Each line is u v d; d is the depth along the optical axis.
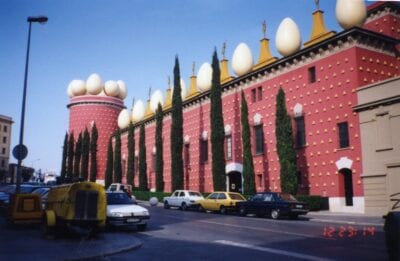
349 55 27.08
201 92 43.81
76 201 14.25
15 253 10.76
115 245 12.57
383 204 23.61
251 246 12.53
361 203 25.00
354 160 25.77
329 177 27.39
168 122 50.94
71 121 73.19
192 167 43.72
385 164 23.72
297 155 30.14
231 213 27.72
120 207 17.39
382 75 27.69
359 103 25.81
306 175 29.19
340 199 26.52
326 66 28.67
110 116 72.06
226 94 39.19
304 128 29.98
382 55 28.09
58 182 60.12
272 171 32.38
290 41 31.78
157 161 44.16
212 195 28.86
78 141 68.12
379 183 23.98
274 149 32.44
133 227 18.66
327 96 28.28
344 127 27.03
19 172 18.11
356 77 26.34
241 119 33.22
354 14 27.50
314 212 26.14
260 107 34.47
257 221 21.45
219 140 34.69
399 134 23.17
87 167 65.06
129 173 52.62
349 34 26.69
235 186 37.66
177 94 40.44
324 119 28.30
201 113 43.28
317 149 28.58
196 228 18.14
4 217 22.11
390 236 8.68
